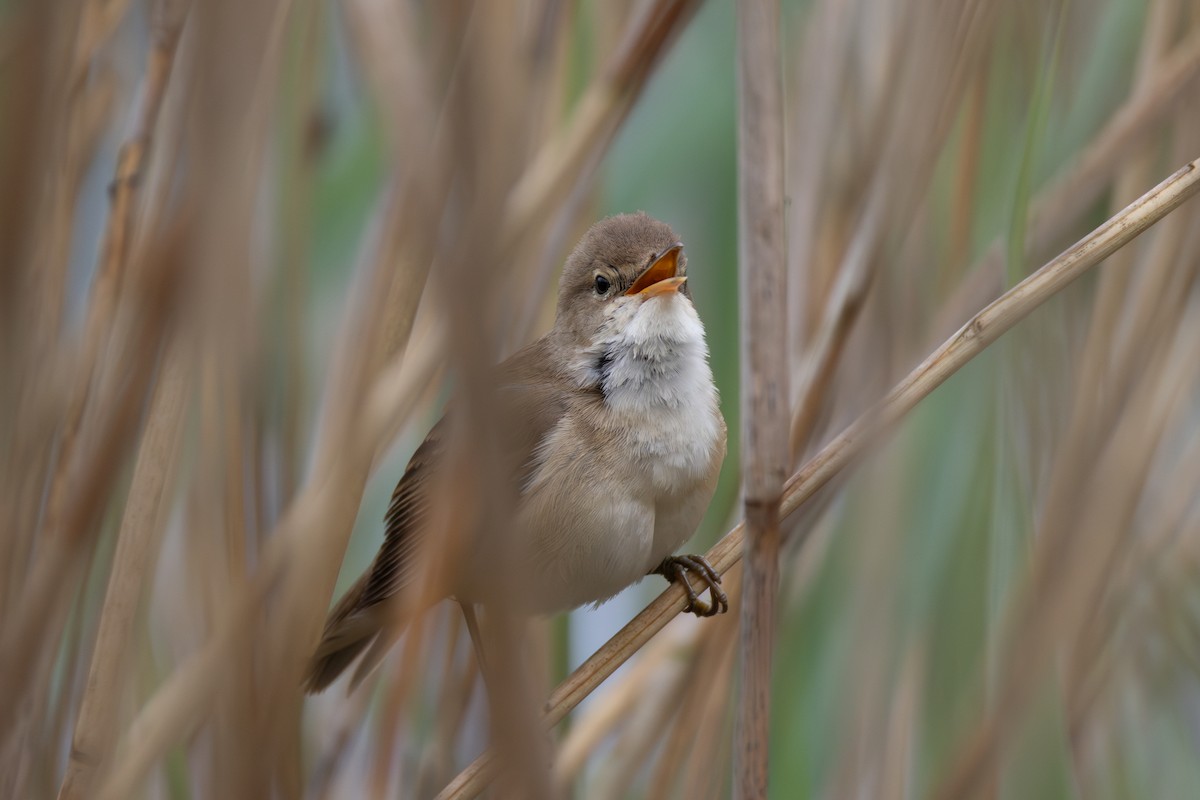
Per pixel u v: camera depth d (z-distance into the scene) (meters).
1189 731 4.14
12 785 4.06
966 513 4.11
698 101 4.17
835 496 4.12
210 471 4.06
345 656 4.12
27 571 4.06
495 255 4.00
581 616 4.19
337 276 4.13
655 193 4.17
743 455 4.04
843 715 4.12
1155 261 4.11
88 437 4.07
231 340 4.02
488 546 4.00
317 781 4.10
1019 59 4.12
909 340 4.12
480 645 4.10
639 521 4.11
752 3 4.04
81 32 4.08
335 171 4.14
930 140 4.10
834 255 4.12
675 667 4.12
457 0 4.04
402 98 4.00
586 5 4.13
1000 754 4.07
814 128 4.13
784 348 4.04
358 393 4.05
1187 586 4.15
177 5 4.07
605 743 4.13
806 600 4.13
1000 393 4.09
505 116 4.01
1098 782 4.11
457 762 4.10
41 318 4.07
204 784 4.08
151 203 4.07
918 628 4.11
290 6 4.06
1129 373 4.11
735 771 4.04
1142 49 4.12
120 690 4.06
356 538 4.16
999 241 4.12
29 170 4.02
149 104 4.07
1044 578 4.09
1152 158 4.12
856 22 4.13
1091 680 4.11
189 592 4.08
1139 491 4.11
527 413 4.11
